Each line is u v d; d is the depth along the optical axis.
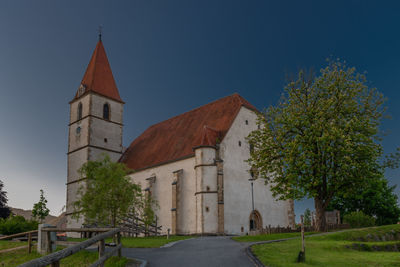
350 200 58.47
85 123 59.34
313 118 34.44
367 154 32.91
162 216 47.22
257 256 16.92
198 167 43.09
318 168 32.94
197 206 42.09
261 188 47.88
